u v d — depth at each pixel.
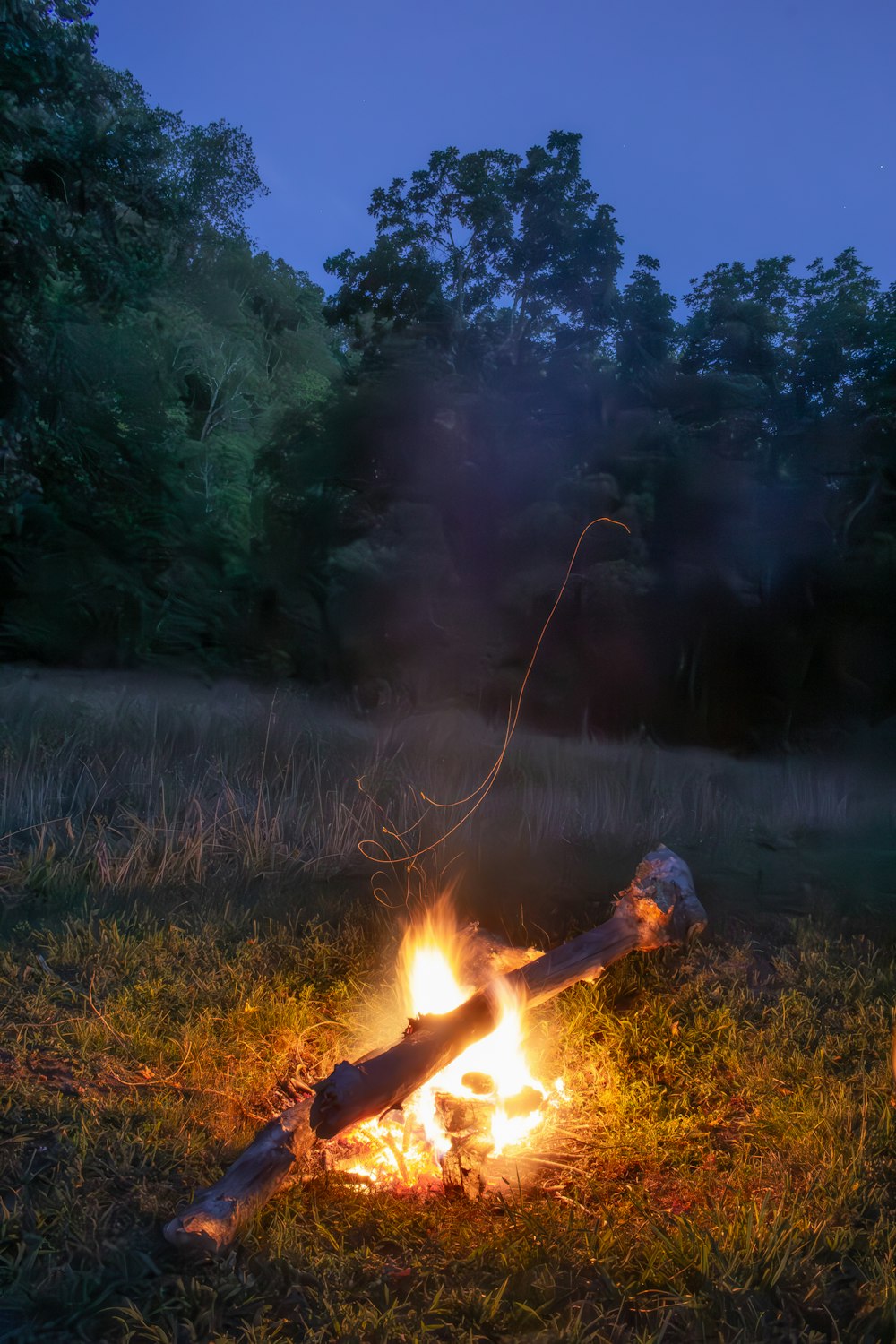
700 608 16.30
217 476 33.94
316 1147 3.18
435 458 18.94
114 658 19.08
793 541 16.22
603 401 19.17
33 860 5.92
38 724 8.59
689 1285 2.61
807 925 5.38
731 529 16.67
